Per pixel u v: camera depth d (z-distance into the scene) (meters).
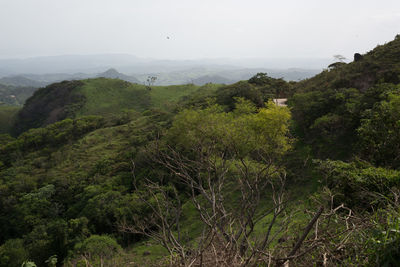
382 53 27.94
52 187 36.06
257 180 4.28
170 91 118.69
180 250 2.95
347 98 20.58
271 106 16.61
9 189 38.69
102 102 109.38
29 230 30.06
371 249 2.39
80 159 46.75
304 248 2.91
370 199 5.23
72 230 22.30
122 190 27.98
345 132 18.20
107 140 53.97
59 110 107.94
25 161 54.56
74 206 29.30
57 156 51.03
